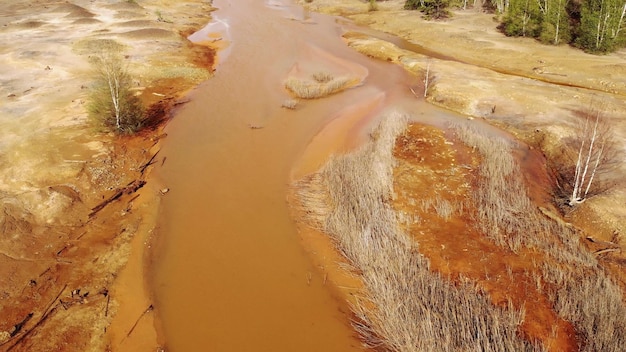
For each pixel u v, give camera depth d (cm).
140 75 2933
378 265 1350
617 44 3338
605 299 1177
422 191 1741
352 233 1477
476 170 1875
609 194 1612
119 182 1822
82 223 1579
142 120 2289
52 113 2266
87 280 1348
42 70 2892
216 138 2230
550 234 1482
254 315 1269
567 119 2255
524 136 2183
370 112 2498
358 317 1242
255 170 1962
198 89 2830
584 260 1345
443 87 2733
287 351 1166
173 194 1791
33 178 1739
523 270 1338
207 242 1541
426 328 1116
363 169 1808
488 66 3375
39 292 1284
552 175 1852
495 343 1071
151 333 1205
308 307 1291
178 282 1377
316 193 1758
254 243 1536
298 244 1527
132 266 1421
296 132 2300
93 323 1212
